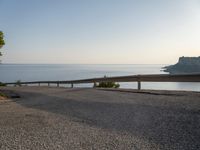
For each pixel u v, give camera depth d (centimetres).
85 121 723
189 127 620
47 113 870
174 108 852
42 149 489
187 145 496
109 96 1278
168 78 1619
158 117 737
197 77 1460
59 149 489
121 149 483
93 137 563
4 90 2239
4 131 629
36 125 688
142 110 849
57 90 1953
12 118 792
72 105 1038
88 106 990
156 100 1051
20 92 1953
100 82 2345
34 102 1230
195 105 891
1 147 505
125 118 745
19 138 565
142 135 571
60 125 682
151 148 486
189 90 1423
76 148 493
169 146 495
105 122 705
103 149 484
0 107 1070
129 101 1063
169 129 611
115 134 584
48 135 585
